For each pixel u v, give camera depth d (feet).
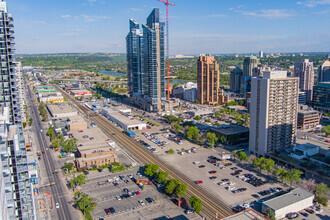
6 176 390.83
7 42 607.37
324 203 646.74
